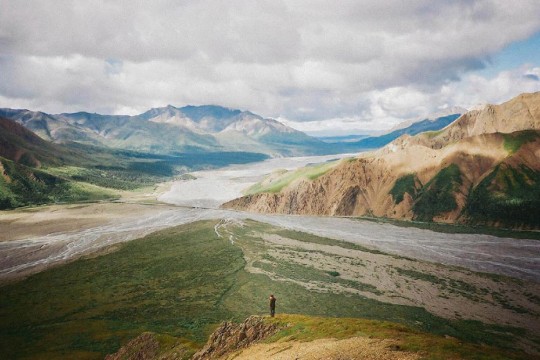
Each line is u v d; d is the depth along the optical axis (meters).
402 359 33.62
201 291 103.25
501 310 87.12
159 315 88.81
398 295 96.81
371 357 34.94
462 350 35.41
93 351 71.12
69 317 88.81
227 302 95.44
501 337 74.06
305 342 45.50
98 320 86.56
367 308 88.81
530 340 72.94
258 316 58.25
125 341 74.94
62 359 68.00
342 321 52.12
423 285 103.50
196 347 63.56
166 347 64.75
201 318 86.06
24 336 78.94
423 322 80.81
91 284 110.12
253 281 109.12
